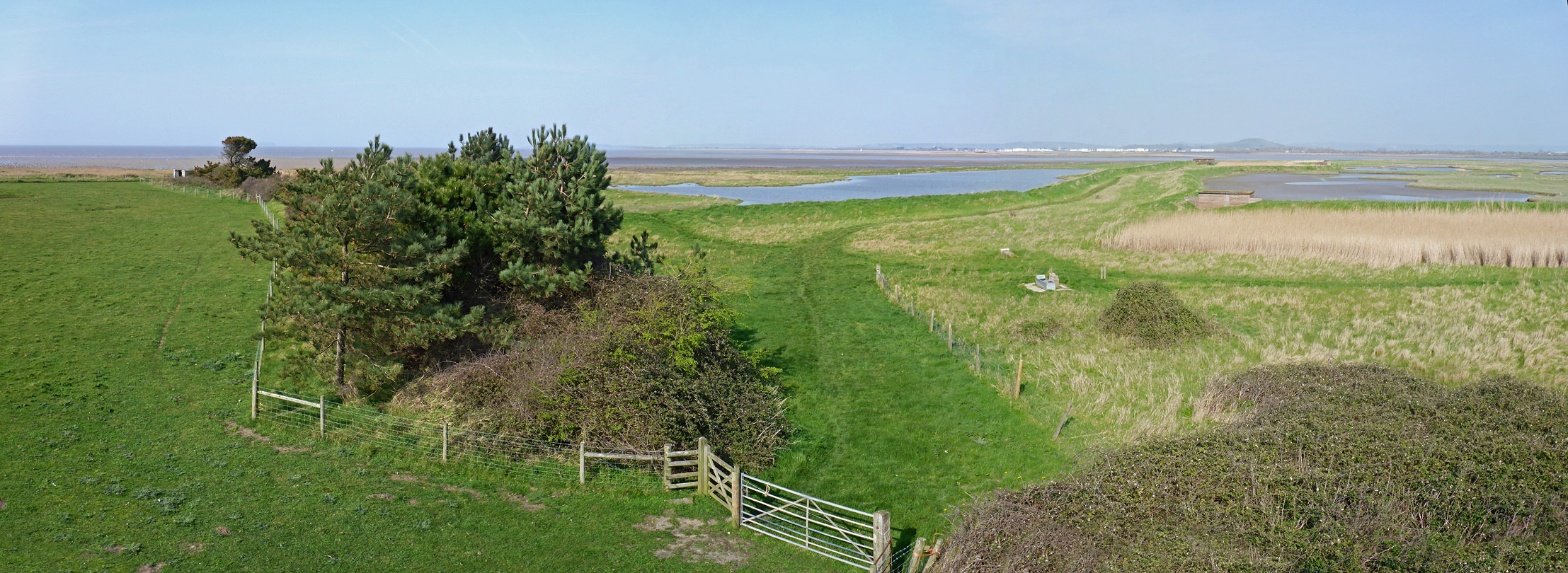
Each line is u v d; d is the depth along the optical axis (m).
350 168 20.84
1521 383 17.12
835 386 23.67
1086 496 12.88
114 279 30.14
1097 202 77.19
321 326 20.34
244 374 21.80
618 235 54.03
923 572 12.73
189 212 49.81
